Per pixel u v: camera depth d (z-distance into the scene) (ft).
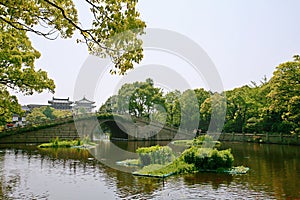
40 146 88.28
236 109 127.24
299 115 89.45
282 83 95.61
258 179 38.32
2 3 20.86
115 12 20.53
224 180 37.45
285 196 29.73
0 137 99.81
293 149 80.94
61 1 22.53
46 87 71.87
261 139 108.06
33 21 22.47
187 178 38.63
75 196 30.01
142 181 36.68
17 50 63.05
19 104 78.28
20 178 39.37
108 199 28.86
